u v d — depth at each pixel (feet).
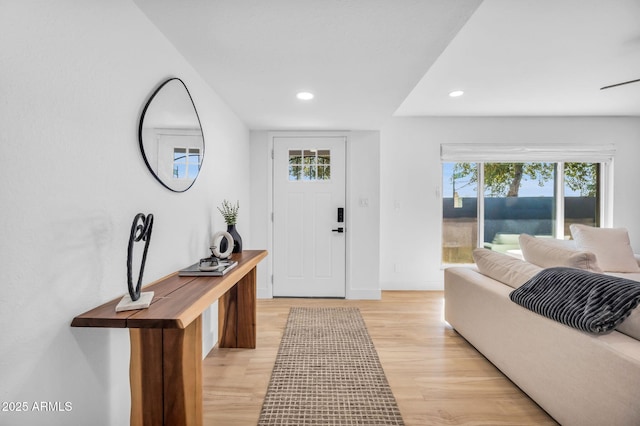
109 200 4.12
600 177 14.14
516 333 5.98
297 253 12.62
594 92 10.75
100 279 3.95
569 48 7.64
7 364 2.77
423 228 13.84
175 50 5.99
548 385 5.13
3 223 2.72
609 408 4.02
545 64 8.55
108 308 3.80
